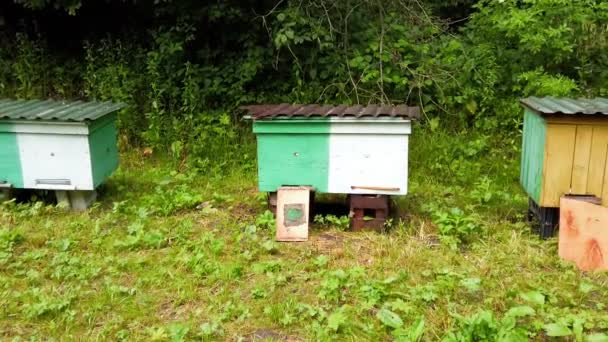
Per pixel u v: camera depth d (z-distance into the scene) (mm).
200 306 3512
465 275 3816
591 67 7266
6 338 3168
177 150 6605
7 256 4109
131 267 3994
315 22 7148
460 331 3037
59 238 4496
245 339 3160
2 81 8008
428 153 6453
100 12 8227
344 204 5367
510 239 4402
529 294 3365
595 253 3936
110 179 6035
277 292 3635
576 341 2986
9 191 5133
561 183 4230
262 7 7395
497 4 7352
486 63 7238
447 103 7125
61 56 8312
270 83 7520
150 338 3156
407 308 3354
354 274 3799
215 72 7453
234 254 4211
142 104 7516
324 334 3131
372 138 4523
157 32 7547
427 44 7676
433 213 4965
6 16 8125
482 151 6625
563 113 4062
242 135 7078
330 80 7352
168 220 4906
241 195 5695
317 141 4598
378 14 7906
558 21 7031
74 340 3139
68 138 4895
